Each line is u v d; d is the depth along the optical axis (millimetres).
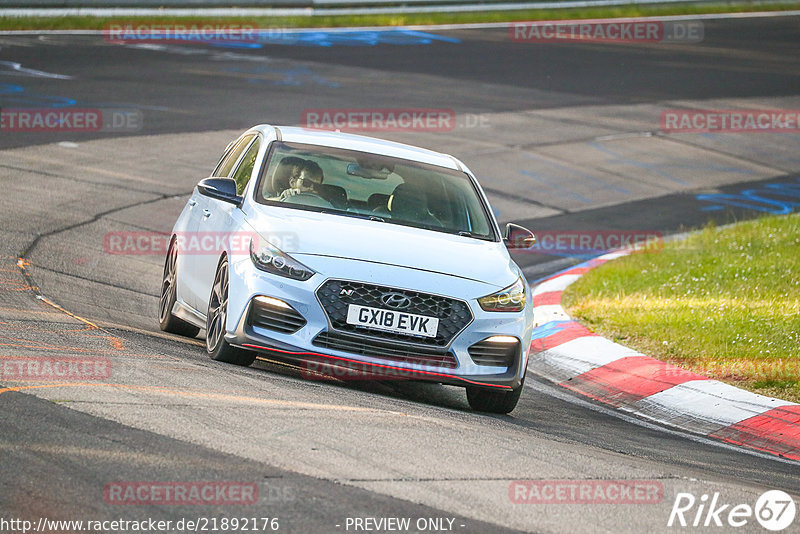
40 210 49250
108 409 19781
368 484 17391
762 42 140000
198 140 69062
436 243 27812
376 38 118625
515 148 79125
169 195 56438
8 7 104812
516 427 25031
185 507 15445
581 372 35031
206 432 19094
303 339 25516
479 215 30547
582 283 47625
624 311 41500
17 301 31406
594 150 81625
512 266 28469
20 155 59875
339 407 22750
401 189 30156
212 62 96500
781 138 91500
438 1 136125
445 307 25984
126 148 64938
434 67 105375
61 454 17047
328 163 30453
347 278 25594
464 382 26016
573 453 22125
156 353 26344
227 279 27125
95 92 79188
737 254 52312
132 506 15289
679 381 32562
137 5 111562
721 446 27719
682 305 42156
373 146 32250
